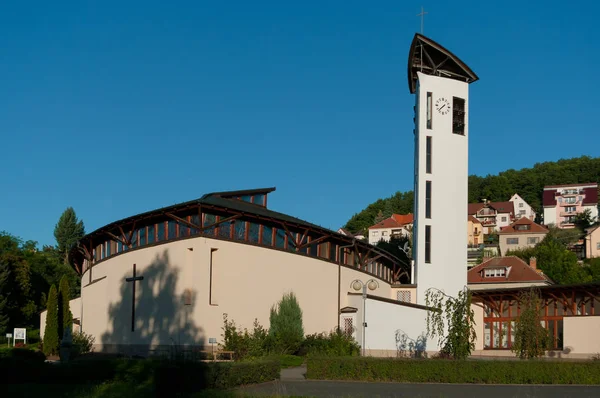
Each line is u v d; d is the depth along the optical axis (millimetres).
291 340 41438
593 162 165375
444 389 24797
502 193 160375
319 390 24266
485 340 52438
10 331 71125
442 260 52031
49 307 51594
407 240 88875
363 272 50562
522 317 34688
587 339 42406
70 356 38594
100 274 48500
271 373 27562
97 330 47000
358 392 23625
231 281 41188
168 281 41281
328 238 47750
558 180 161875
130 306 43688
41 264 86500
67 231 118625
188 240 40625
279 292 43562
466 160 54031
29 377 25969
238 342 38531
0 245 78750
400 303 45500
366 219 156625
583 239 113250
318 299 46125
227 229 41719
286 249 44531
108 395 22234
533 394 23125
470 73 55125
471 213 146750
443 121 53625
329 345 42406
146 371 25594
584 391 24156
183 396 21500
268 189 48656
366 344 44031
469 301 32781
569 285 43938
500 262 76062
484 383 26859
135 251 44062
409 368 27625
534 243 116812
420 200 52250
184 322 39781
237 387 24922
